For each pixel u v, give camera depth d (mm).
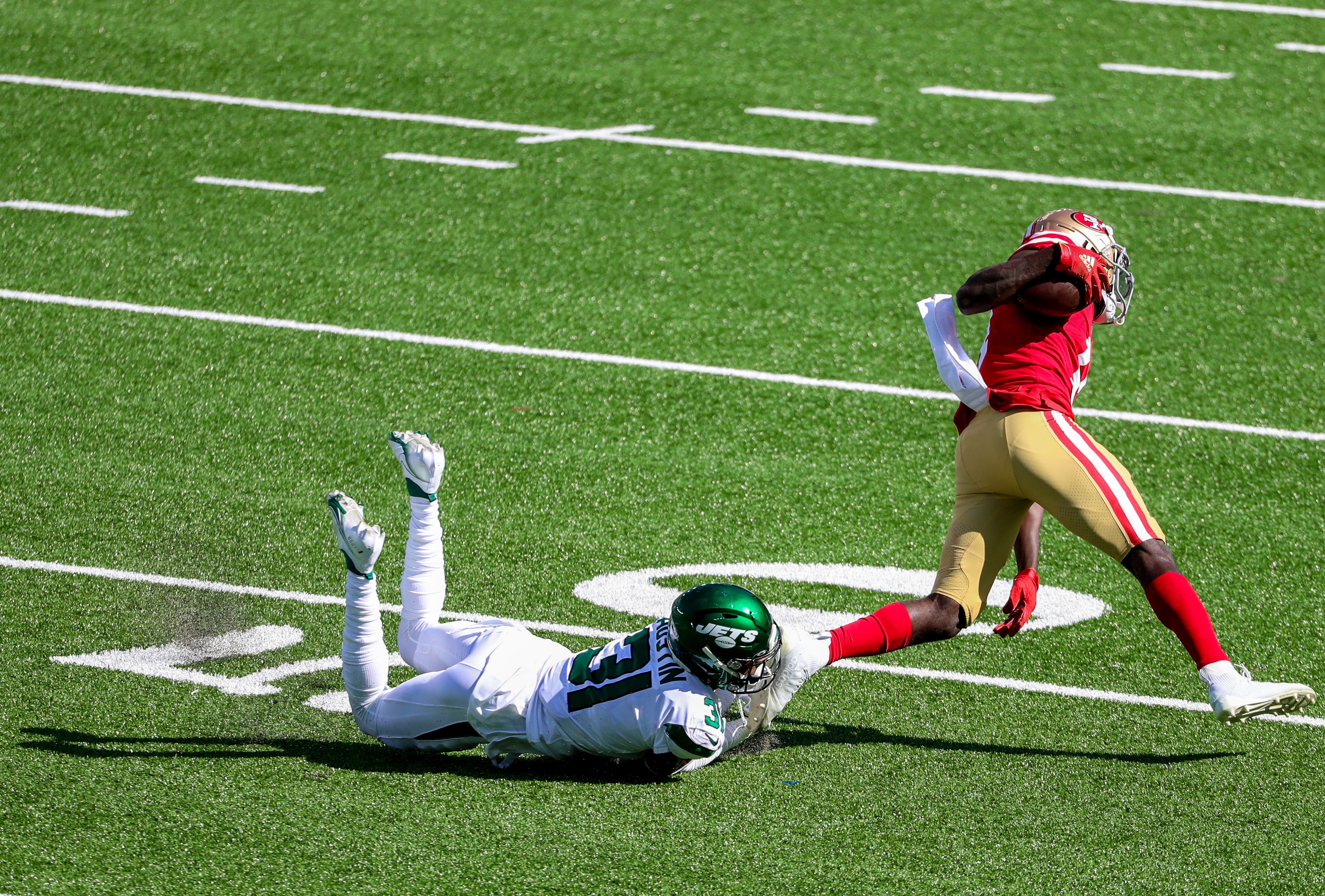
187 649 19453
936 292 31328
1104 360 28703
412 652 17031
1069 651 20234
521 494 24281
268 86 40875
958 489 17562
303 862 14477
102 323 29484
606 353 28906
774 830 15578
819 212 34688
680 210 34781
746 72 41969
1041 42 43750
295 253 32531
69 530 22609
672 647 15664
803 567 22422
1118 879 14945
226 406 26750
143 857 14438
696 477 24938
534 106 40062
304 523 23219
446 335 29469
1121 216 34312
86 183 35438
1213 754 17703
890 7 46000
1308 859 15430
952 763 17328
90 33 43656
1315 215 34375
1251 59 42531
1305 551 22906
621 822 15547
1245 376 28172
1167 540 23156
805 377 28172
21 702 17797
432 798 15828
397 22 44812
